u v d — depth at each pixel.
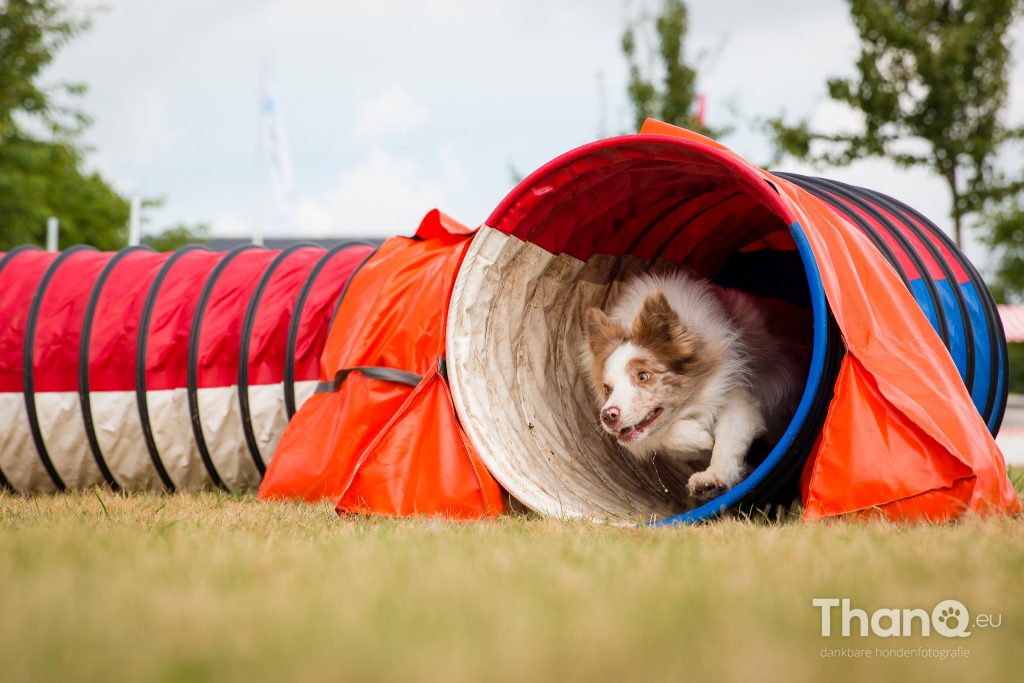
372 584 2.78
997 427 6.09
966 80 14.43
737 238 7.36
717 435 5.61
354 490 5.16
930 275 5.48
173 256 7.34
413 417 5.36
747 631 2.26
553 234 5.86
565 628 2.27
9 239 22.27
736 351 5.80
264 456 6.66
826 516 4.34
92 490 6.69
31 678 1.97
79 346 6.95
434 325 6.04
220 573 2.95
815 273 4.48
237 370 6.70
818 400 4.56
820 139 14.98
